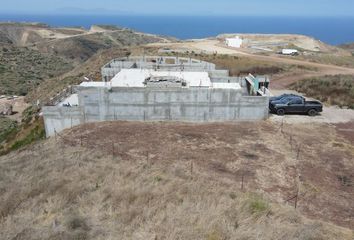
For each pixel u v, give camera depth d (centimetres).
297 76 4953
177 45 8300
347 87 3950
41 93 6128
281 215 1353
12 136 3366
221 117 2894
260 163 2112
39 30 18850
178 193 1438
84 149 2247
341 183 1911
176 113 2862
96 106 2825
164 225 1136
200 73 3412
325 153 2302
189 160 2127
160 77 3048
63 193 1431
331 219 1533
